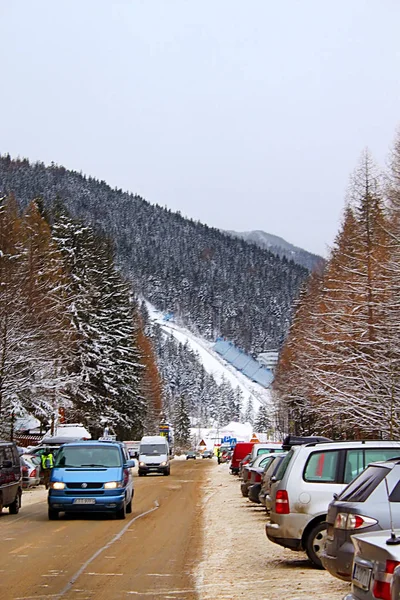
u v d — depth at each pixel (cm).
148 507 2600
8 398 4331
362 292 3123
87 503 2061
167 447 5434
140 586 1108
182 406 17138
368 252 3225
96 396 6159
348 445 1280
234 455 5169
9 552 1464
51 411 4875
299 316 5241
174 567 1291
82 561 1354
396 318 2805
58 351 4700
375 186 3491
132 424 7025
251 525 1961
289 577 1162
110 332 6819
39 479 3812
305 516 1245
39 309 4572
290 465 1283
